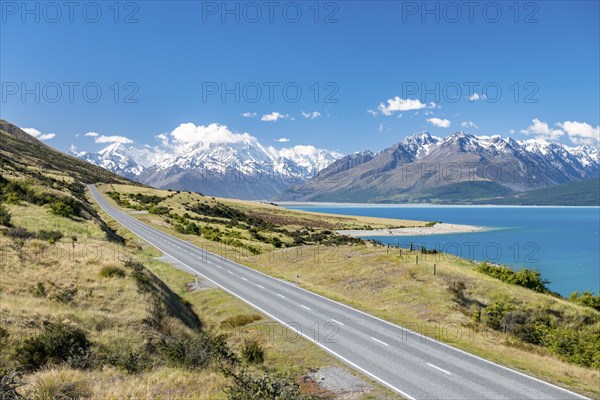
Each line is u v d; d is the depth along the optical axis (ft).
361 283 150.61
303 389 59.88
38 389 46.98
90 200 473.67
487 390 60.08
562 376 69.10
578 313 133.08
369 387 61.11
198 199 582.76
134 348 72.13
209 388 52.37
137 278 107.86
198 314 117.80
